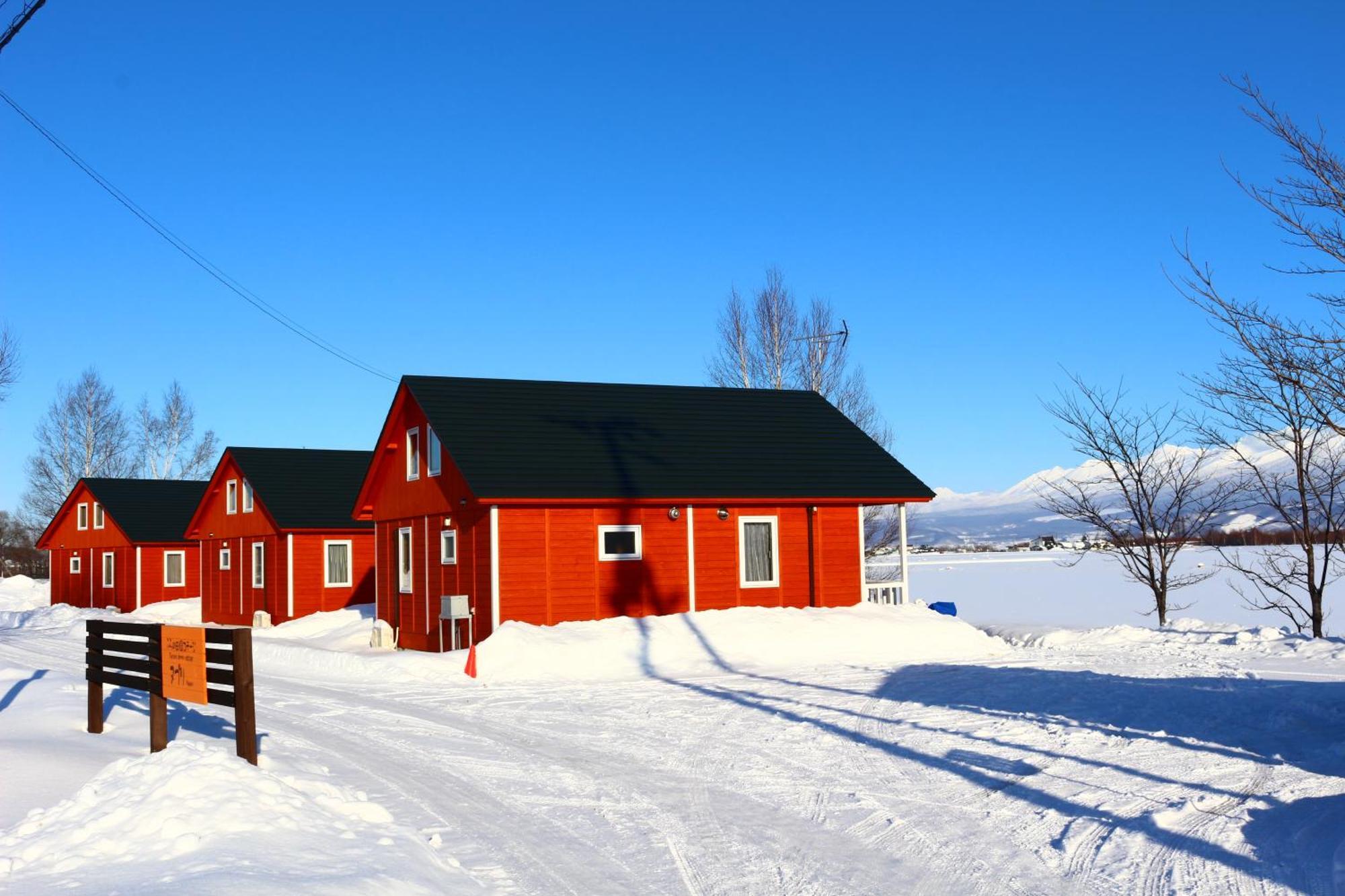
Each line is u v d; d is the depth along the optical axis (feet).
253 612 124.26
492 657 67.62
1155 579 90.74
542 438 84.02
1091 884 25.57
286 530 115.44
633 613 80.89
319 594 118.32
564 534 79.15
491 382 91.61
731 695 56.34
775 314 133.18
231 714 50.62
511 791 35.55
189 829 25.82
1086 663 66.44
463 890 24.77
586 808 33.32
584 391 94.27
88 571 165.78
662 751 42.09
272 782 29.55
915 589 173.37
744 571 85.10
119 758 38.19
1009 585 179.83
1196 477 94.02
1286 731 43.45
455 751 42.34
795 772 38.09
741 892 25.27
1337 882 24.99
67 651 91.30
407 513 92.94
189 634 36.99
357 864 24.57
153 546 151.43
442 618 79.05
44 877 23.49
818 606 86.74
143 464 235.40
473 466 77.61
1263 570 157.38
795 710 50.96
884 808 32.99
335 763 39.91
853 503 88.43
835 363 132.87
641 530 81.82
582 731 46.73
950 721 47.32
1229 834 29.17
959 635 76.89
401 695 58.70
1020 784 35.63
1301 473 76.13
